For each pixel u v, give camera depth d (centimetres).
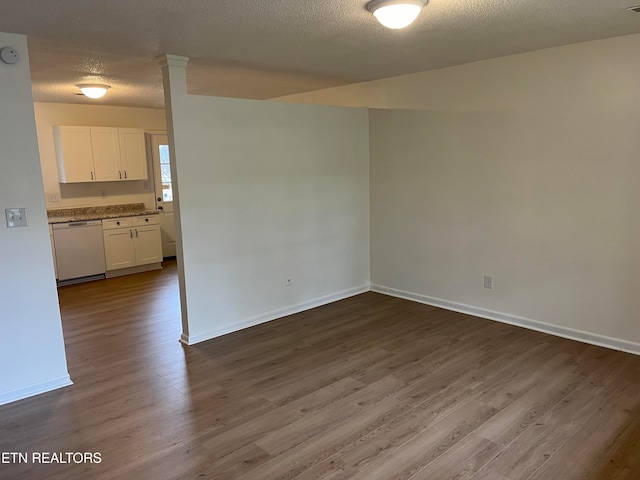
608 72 330
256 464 227
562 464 222
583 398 282
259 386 309
